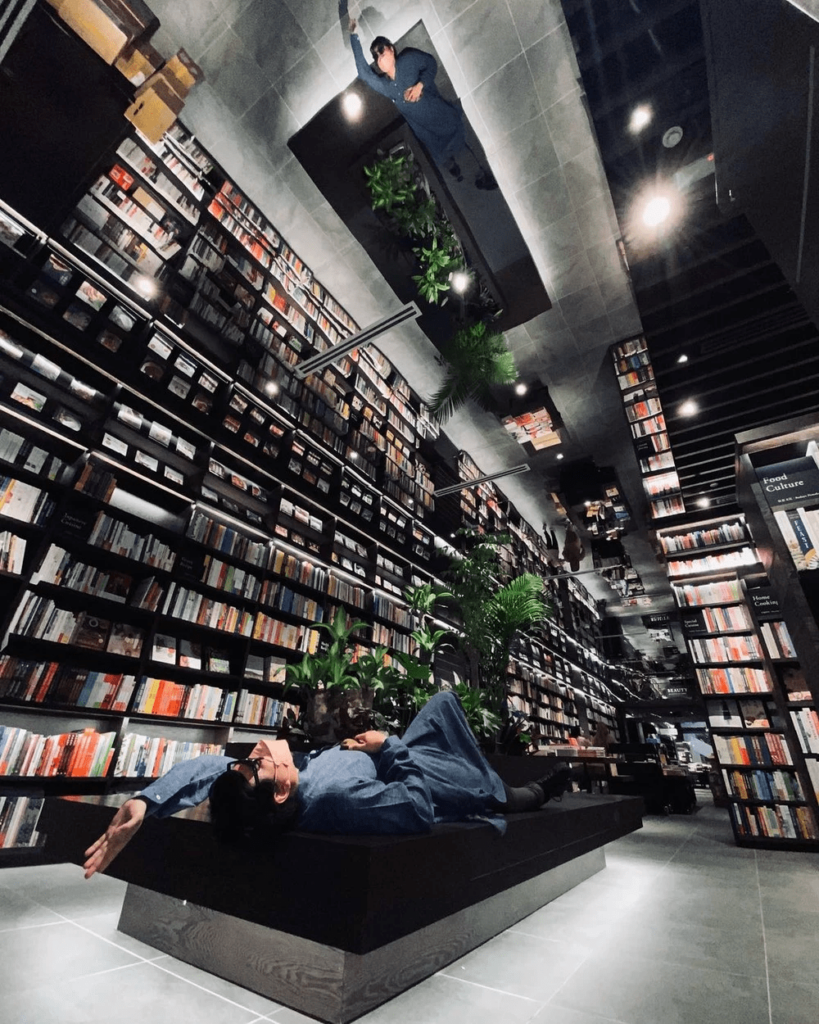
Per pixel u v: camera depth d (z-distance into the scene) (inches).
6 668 103.2
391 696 114.4
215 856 45.2
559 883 92.9
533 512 470.9
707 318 250.5
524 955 60.7
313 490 215.5
